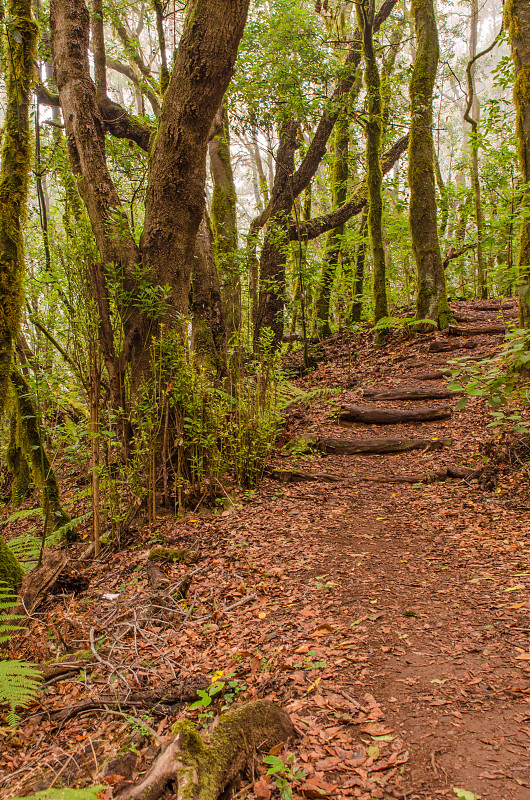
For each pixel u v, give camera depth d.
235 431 6.15
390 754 1.98
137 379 5.97
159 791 1.84
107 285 5.55
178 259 6.10
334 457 7.10
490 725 2.08
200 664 2.88
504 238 9.20
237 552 4.46
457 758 1.92
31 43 5.16
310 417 8.71
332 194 15.38
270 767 2.00
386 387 9.19
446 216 14.75
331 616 3.21
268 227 12.43
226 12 5.27
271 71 10.39
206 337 8.71
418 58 10.86
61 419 7.31
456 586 3.41
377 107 11.35
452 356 9.66
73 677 2.99
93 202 6.05
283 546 4.52
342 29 14.66
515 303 11.77
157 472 5.76
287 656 2.79
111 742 2.32
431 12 10.81
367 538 4.55
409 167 11.16
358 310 14.14
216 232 12.16
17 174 5.16
